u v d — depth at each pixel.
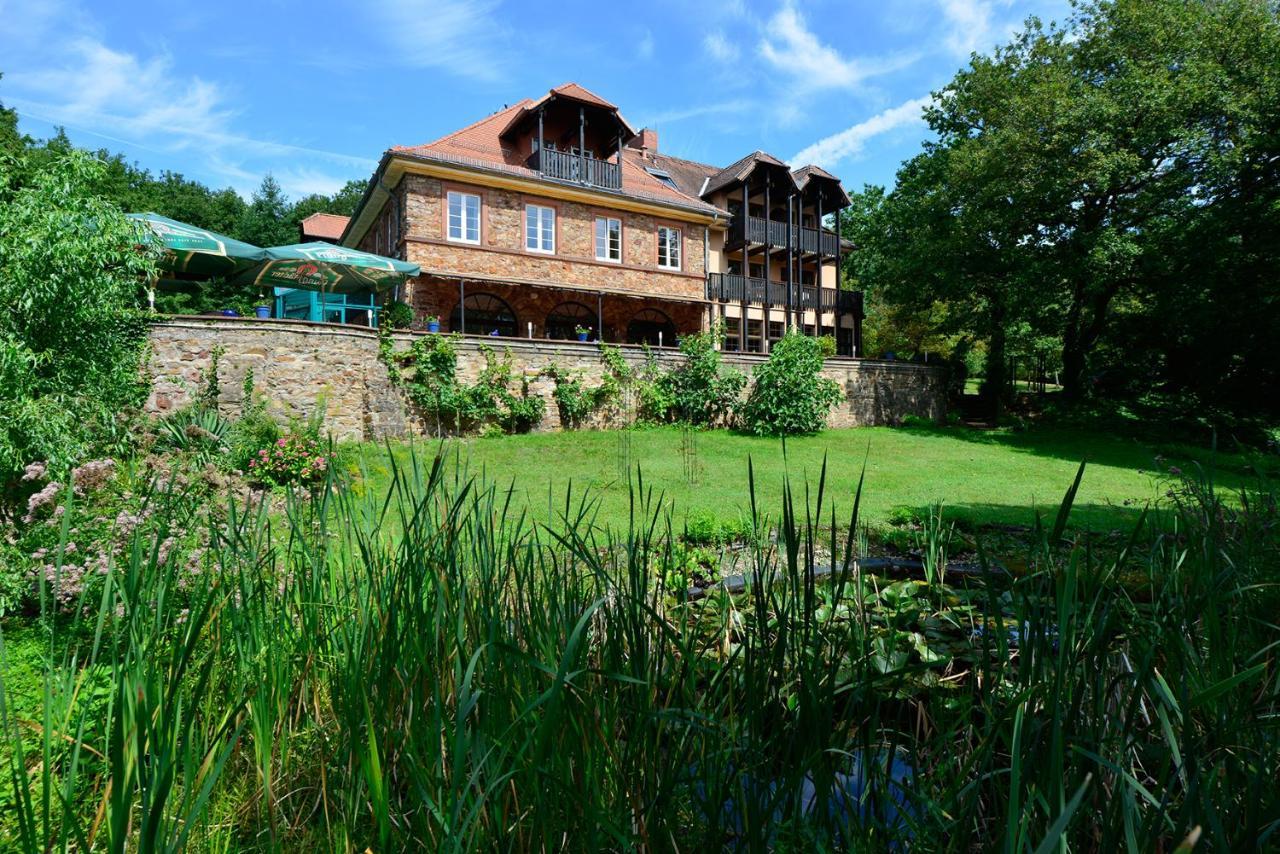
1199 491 2.78
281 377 10.77
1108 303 20.20
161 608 1.32
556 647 1.50
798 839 1.26
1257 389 18.83
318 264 13.70
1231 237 15.86
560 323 18.69
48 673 1.17
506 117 18.52
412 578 1.59
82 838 1.08
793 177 22.80
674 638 1.51
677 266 19.64
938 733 1.69
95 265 6.27
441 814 1.20
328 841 1.36
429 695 1.48
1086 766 1.19
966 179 17.12
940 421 19.70
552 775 1.14
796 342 15.73
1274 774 1.13
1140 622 1.44
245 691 1.60
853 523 1.30
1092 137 15.27
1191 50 15.77
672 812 1.34
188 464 4.21
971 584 4.39
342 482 2.02
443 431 12.60
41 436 4.80
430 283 16.19
